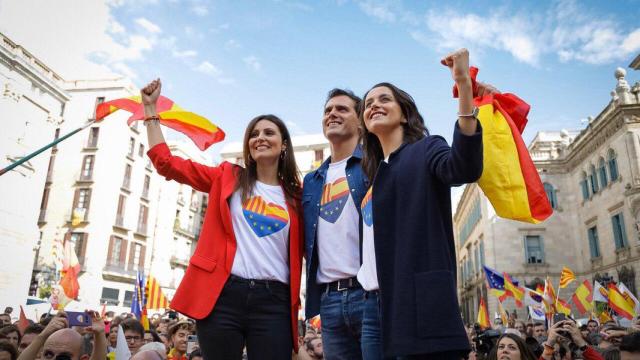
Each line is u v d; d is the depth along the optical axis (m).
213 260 3.02
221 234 3.12
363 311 2.67
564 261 31.88
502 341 5.05
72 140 36.78
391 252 2.26
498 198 2.51
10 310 14.63
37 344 4.82
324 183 3.27
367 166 2.86
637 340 5.20
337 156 3.38
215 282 2.96
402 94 2.68
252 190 3.29
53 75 22.92
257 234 3.12
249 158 3.47
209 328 2.90
